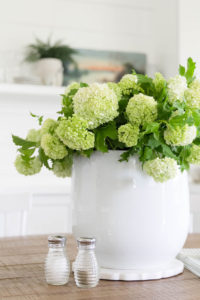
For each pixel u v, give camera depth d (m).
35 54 3.44
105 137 1.26
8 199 2.19
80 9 3.70
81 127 1.22
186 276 1.36
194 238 1.91
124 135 1.24
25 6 3.55
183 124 1.23
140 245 1.30
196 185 3.31
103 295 1.21
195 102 1.30
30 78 3.38
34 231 3.31
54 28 3.62
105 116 1.23
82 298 1.19
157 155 1.26
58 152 1.29
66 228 3.40
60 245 1.29
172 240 1.33
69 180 3.66
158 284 1.29
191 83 1.34
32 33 3.55
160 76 1.32
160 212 1.30
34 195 3.31
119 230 1.30
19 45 3.51
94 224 1.31
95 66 3.66
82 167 1.34
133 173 1.29
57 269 1.28
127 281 1.31
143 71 3.79
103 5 3.76
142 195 1.29
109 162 1.30
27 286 1.28
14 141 1.38
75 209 1.36
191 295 1.21
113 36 3.76
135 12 3.83
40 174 3.57
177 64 3.52
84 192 1.33
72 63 3.58
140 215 1.29
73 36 3.66
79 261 1.26
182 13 3.52
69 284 1.29
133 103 1.25
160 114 1.26
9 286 1.28
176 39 3.55
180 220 1.34
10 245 1.76
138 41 3.82
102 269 1.34
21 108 3.53
